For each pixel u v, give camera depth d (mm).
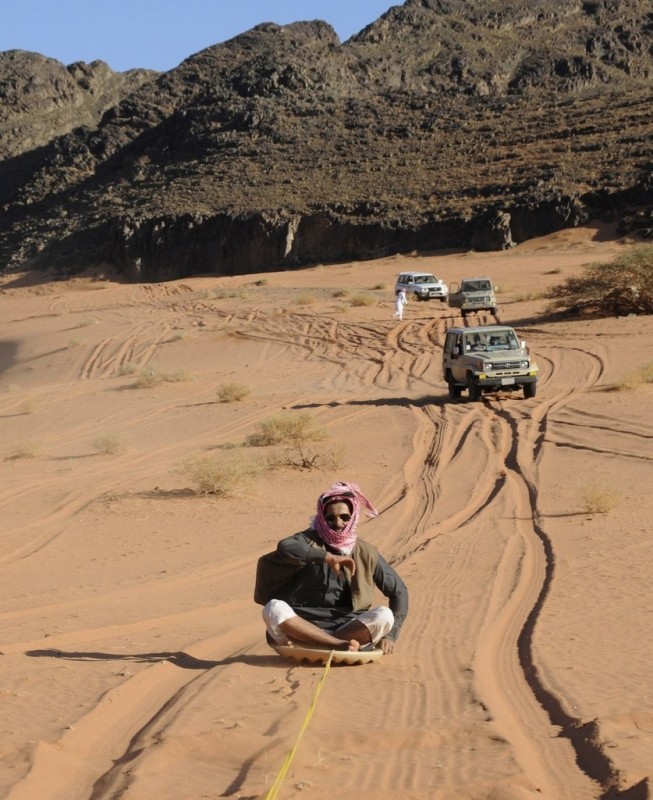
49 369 43781
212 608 9016
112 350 45969
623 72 180125
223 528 13375
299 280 80812
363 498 6953
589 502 13203
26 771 4520
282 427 21484
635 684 5891
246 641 7656
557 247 88000
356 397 29344
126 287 88750
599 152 107625
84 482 17812
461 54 181500
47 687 6191
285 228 108312
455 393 27234
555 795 4184
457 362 26766
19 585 10375
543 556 10805
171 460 20031
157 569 11016
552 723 5281
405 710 5449
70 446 23172
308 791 4117
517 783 4180
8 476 18906
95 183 161000
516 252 89562
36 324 59844
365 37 190750
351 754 4695
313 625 6703
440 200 106438
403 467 18062
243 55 195125
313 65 166125
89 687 6168
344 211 108875
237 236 111625
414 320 47438
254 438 21594
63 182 170375
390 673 6367
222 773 4465
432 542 11930
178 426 25469
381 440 21328
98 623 8406
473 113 137875
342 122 145500
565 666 6414
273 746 4727
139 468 19188
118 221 121375
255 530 13172
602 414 22078
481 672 6320
